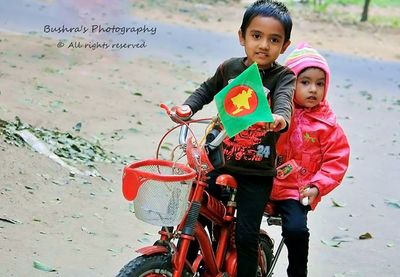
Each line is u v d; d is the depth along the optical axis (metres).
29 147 7.46
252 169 4.15
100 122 9.83
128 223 6.34
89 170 7.48
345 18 27.77
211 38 20.67
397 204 7.80
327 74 4.62
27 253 5.32
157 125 10.25
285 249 6.27
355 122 12.35
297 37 23.25
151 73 14.10
